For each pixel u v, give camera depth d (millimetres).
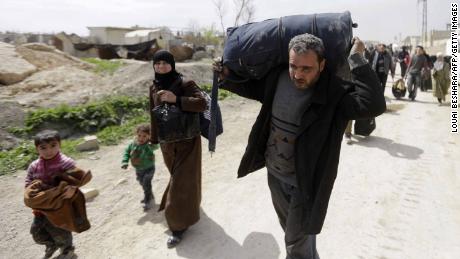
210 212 4246
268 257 3369
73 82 11016
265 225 3936
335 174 2178
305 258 2625
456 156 6121
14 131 6691
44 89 10297
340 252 3445
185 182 3572
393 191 4746
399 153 6316
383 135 7574
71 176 3164
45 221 3256
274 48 2244
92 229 3914
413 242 3594
